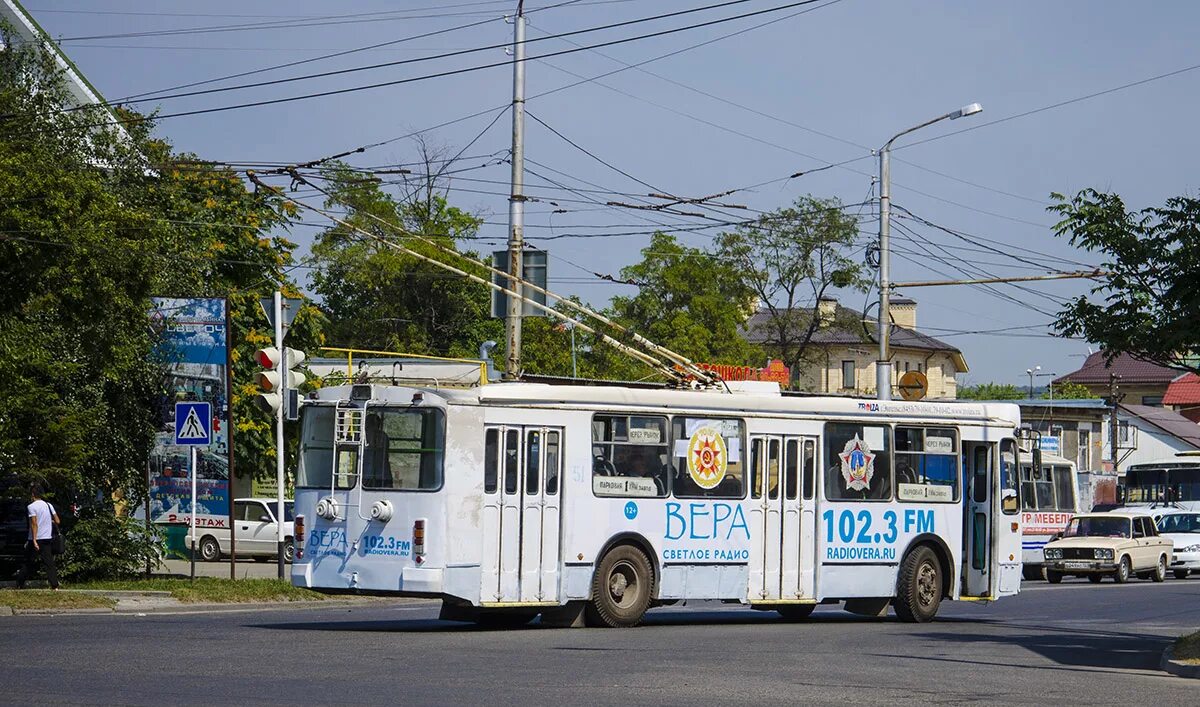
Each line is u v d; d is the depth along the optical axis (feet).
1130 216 58.75
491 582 62.18
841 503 72.74
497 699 39.93
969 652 58.23
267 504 128.57
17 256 74.95
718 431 69.36
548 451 64.28
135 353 84.17
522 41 91.35
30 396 80.28
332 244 223.10
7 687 40.52
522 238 90.12
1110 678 49.88
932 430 76.48
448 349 234.17
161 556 92.48
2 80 91.76
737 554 69.31
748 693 42.65
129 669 45.29
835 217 213.46
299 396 86.22
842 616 80.33
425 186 224.12
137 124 96.27
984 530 78.02
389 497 61.87
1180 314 57.62
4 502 88.12
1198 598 105.91
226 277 127.34
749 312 236.22
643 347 76.13
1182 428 280.31
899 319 346.74
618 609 65.92
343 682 43.04
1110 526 142.51
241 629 61.46
